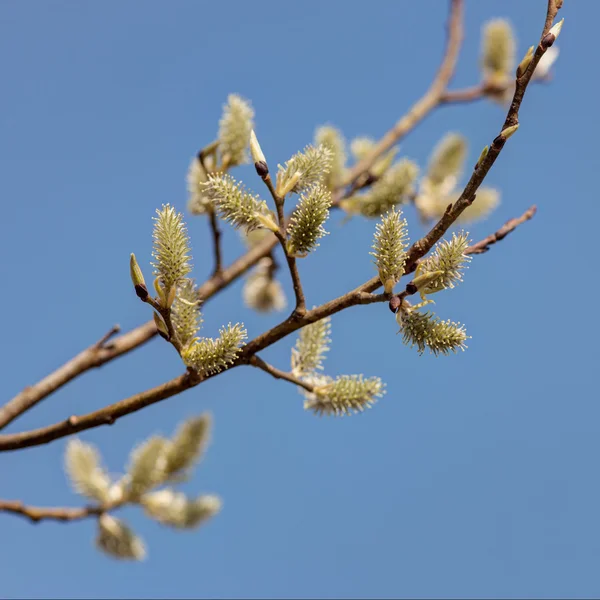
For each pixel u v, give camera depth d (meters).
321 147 0.99
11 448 1.00
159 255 0.96
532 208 1.04
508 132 0.94
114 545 1.17
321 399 1.01
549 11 0.93
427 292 0.96
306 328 1.02
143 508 1.18
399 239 0.96
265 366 1.00
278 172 0.98
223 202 0.97
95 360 1.10
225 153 1.11
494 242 1.03
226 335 0.97
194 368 0.98
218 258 1.16
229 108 1.11
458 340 0.96
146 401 0.99
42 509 1.15
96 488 1.17
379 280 0.97
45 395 1.08
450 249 0.96
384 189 1.18
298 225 0.97
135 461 1.18
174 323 0.97
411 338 0.96
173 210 0.96
